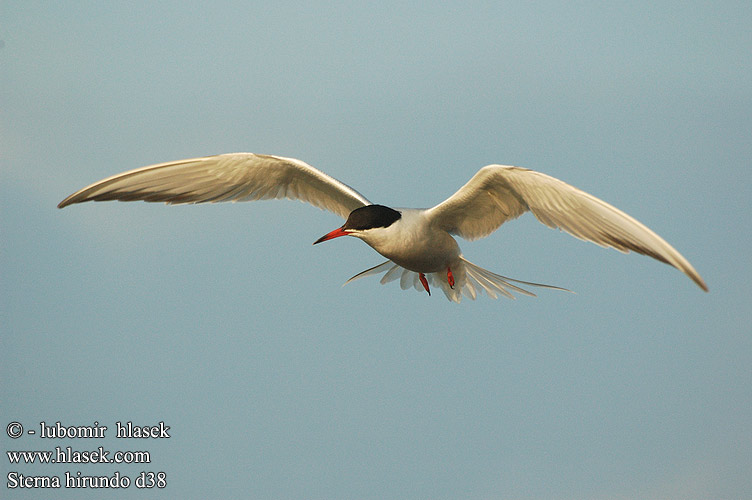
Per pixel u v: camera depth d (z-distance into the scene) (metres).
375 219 10.19
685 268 7.62
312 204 11.02
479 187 9.58
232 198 10.76
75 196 9.84
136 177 10.02
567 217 8.75
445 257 10.94
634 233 8.05
